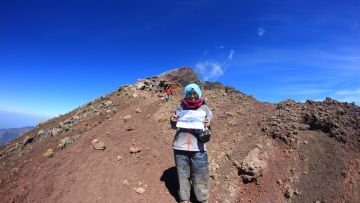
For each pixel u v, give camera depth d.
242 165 3.23
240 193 3.10
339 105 3.94
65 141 4.39
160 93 6.43
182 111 2.93
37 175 3.70
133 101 5.96
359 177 2.79
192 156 2.91
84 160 3.77
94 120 5.43
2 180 3.89
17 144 6.16
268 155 3.38
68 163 3.78
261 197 2.98
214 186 3.21
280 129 3.72
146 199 3.07
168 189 3.21
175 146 2.93
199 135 2.87
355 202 2.62
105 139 4.25
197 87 2.96
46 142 5.15
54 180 3.48
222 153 3.67
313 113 3.71
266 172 3.19
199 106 2.93
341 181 2.83
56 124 6.65
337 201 2.69
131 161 3.69
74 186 3.32
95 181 3.34
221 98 5.45
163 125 4.59
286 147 3.46
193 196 3.09
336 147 3.20
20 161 4.51
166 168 3.56
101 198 3.10
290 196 2.90
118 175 3.42
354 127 3.33
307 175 3.04
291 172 3.12
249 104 4.89
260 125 4.00
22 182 3.65
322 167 3.05
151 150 3.92
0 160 5.29
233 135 4.01
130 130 4.52
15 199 3.36
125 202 3.03
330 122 3.48
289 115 3.98
